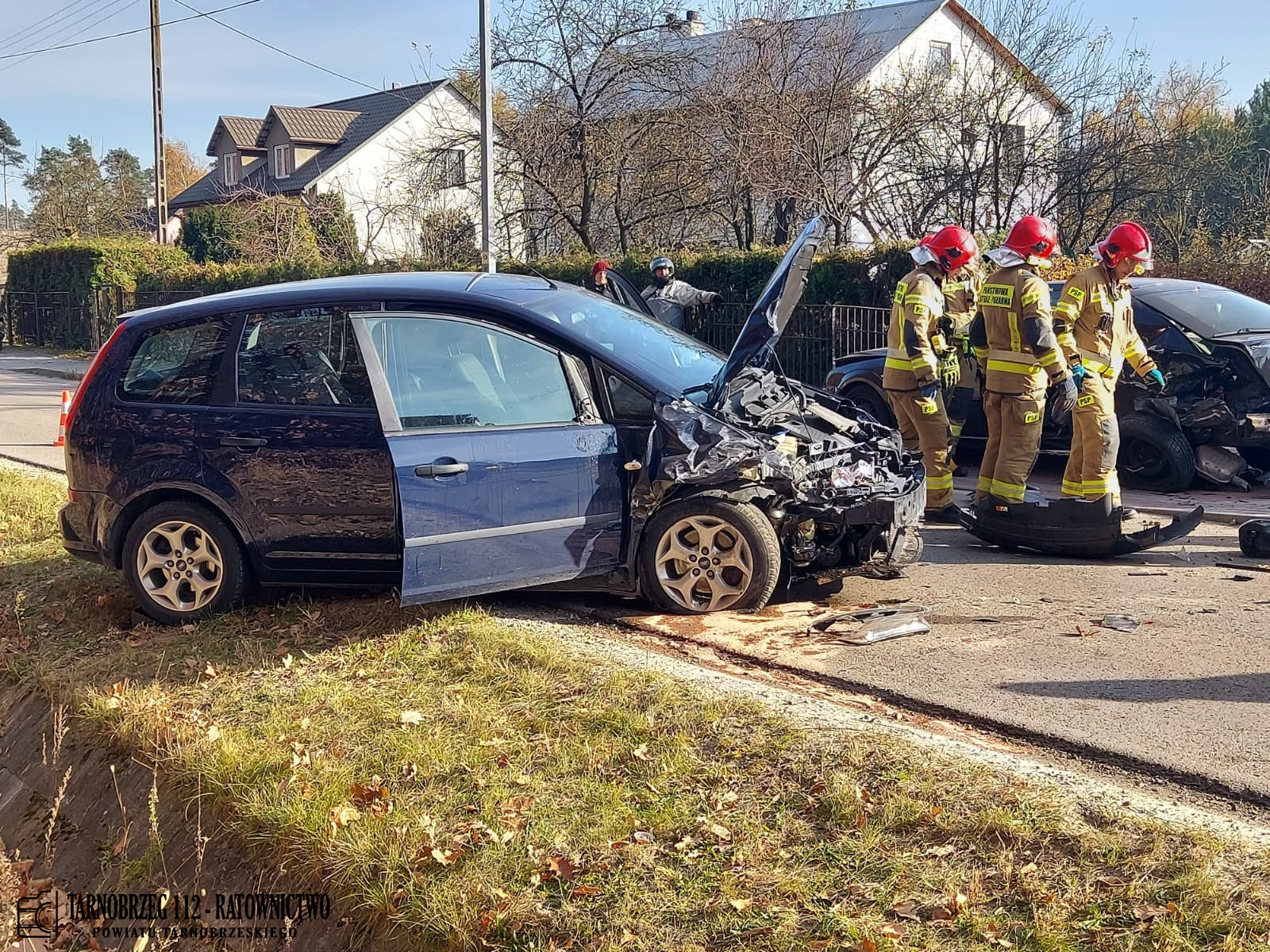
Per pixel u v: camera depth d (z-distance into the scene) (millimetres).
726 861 3182
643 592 5465
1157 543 6504
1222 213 22516
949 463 7602
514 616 5398
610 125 22922
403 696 4402
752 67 22328
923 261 7379
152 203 55906
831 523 5469
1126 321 6852
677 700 4133
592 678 4418
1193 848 3008
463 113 31891
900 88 22750
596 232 24328
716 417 5301
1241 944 2623
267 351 5402
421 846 3383
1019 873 2975
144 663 5000
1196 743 3789
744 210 23469
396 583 5301
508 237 25234
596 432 5277
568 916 3031
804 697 4250
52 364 25344
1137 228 6574
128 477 5434
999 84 21719
